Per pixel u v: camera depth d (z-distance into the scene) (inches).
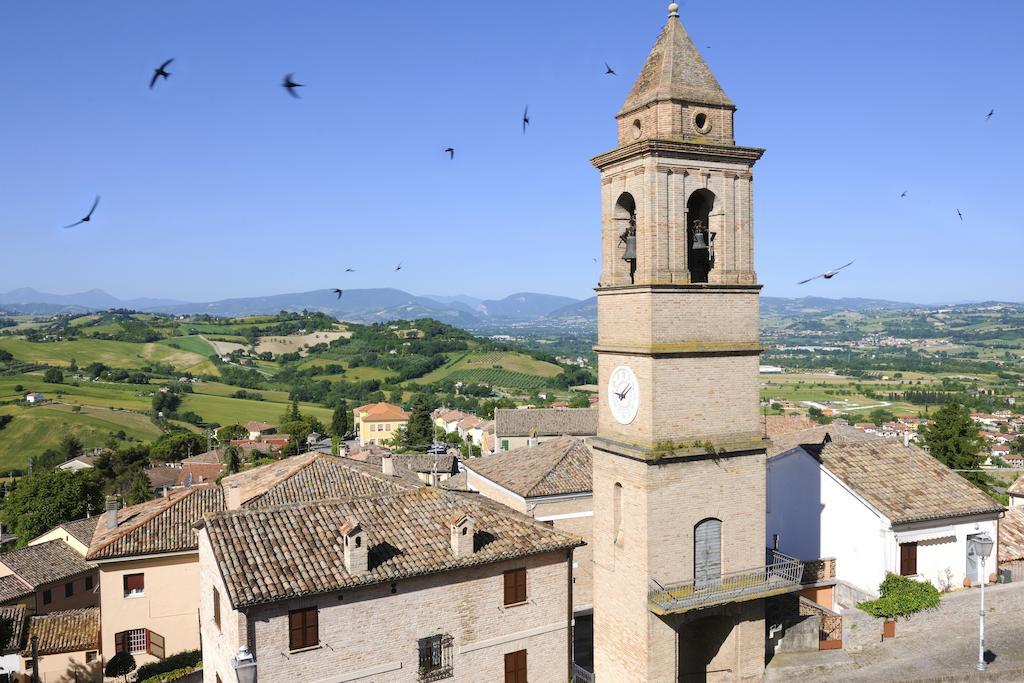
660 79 1177.4
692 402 1186.0
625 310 1210.6
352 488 1712.6
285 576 1123.9
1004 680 1253.1
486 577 1272.1
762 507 1249.4
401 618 1195.3
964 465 2591.0
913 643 1373.0
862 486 1553.9
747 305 1223.5
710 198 1231.5
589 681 1355.8
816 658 1316.4
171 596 1748.3
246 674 969.5
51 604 2400.3
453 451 5979.3
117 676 1674.5
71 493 3602.4
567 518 1795.0
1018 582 1579.7
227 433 6432.1
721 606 1225.4
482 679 1269.7
